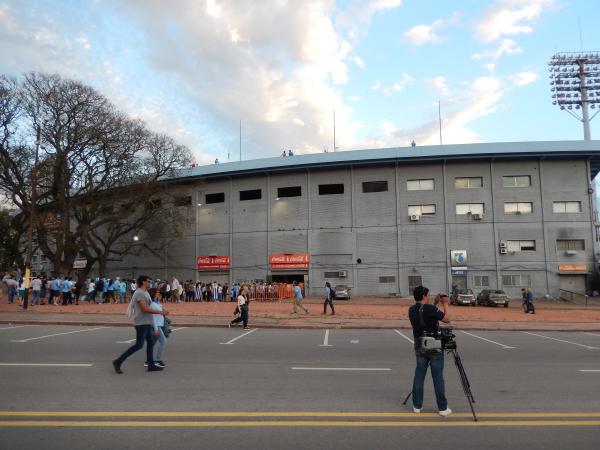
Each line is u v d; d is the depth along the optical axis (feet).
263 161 153.48
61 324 58.13
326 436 16.44
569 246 139.74
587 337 52.60
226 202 159.63
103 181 124.16
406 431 17.11
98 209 134.41
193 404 20.56
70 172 118.83
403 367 30.63
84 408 19.70
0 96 109.70
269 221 153.89
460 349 41.09
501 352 39.19
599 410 20.24
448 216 142.92
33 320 59.47
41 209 124.98
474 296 124.36
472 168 144.66
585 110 201.16
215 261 157.48
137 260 169.78
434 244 142.61
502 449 15.25
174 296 114.21
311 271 148.05
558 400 21.99
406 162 145.79
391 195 146.92
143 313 27.84
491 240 140.67
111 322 58.44
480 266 139.95
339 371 28.94
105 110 123.03
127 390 23.03
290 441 15.89
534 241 139.95
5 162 114.21
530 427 17.71
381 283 143.74
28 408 19.63
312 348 40.04
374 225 146.61
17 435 16.22
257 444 15.56
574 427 17.74
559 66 204.33
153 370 28.12
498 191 142.51
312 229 150.00
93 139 118.83
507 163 143.54
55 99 114.01
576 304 125.29
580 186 140.67
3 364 29.81
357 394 22.81
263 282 142.72
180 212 156.76
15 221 135.54
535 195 141.38
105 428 17.08
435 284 140.87
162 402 20.83
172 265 163.73
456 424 18.02
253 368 29.63
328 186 151.94
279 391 23.29
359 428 17.40
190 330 55.16
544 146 138.92
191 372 27.94
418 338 19.70
